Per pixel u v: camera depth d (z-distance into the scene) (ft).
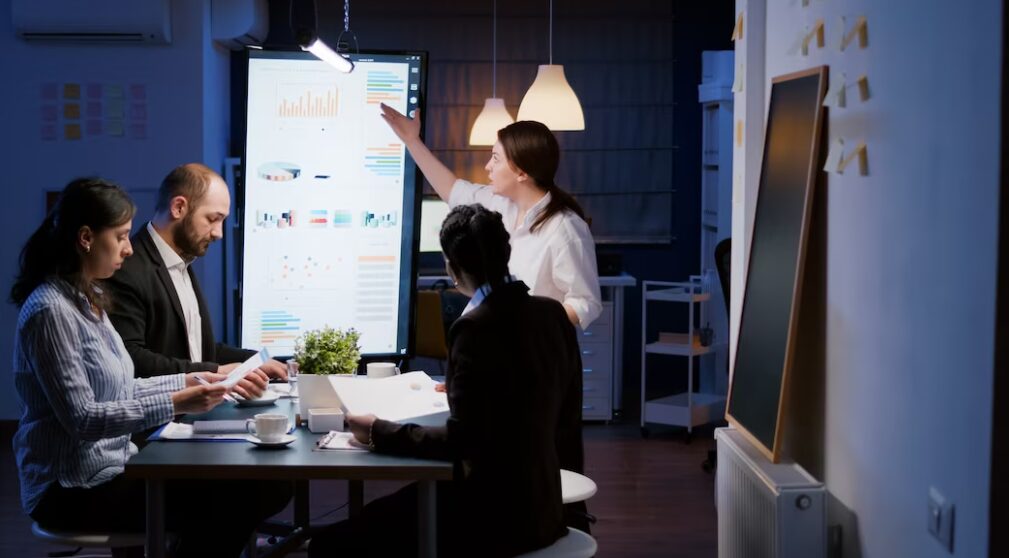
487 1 26.71
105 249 9.50
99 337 9.68
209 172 11.82
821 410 10.11
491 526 8.46
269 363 11.25
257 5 24.41
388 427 8.68
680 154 27.22
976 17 6.70
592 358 23.54
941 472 7.30
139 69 23.12
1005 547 6.55
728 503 10.99
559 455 10.19
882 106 8.39
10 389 22.90
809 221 9.65
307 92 12.68
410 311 13.03
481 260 8.73
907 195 7.89
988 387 6.57
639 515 16.88
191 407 9.43
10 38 22.85
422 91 12.98
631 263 27.53
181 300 11.87
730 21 26.91
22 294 9.51
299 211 12.76
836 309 9.62
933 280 7.42
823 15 9.93
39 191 23.06
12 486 18.38
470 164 26.89
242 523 9.97
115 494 9.50
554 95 22.52
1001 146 6.40
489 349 8.43
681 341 22.72
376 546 8.87
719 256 18.42
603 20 26.78
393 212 12.92
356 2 26.66
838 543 9.48
